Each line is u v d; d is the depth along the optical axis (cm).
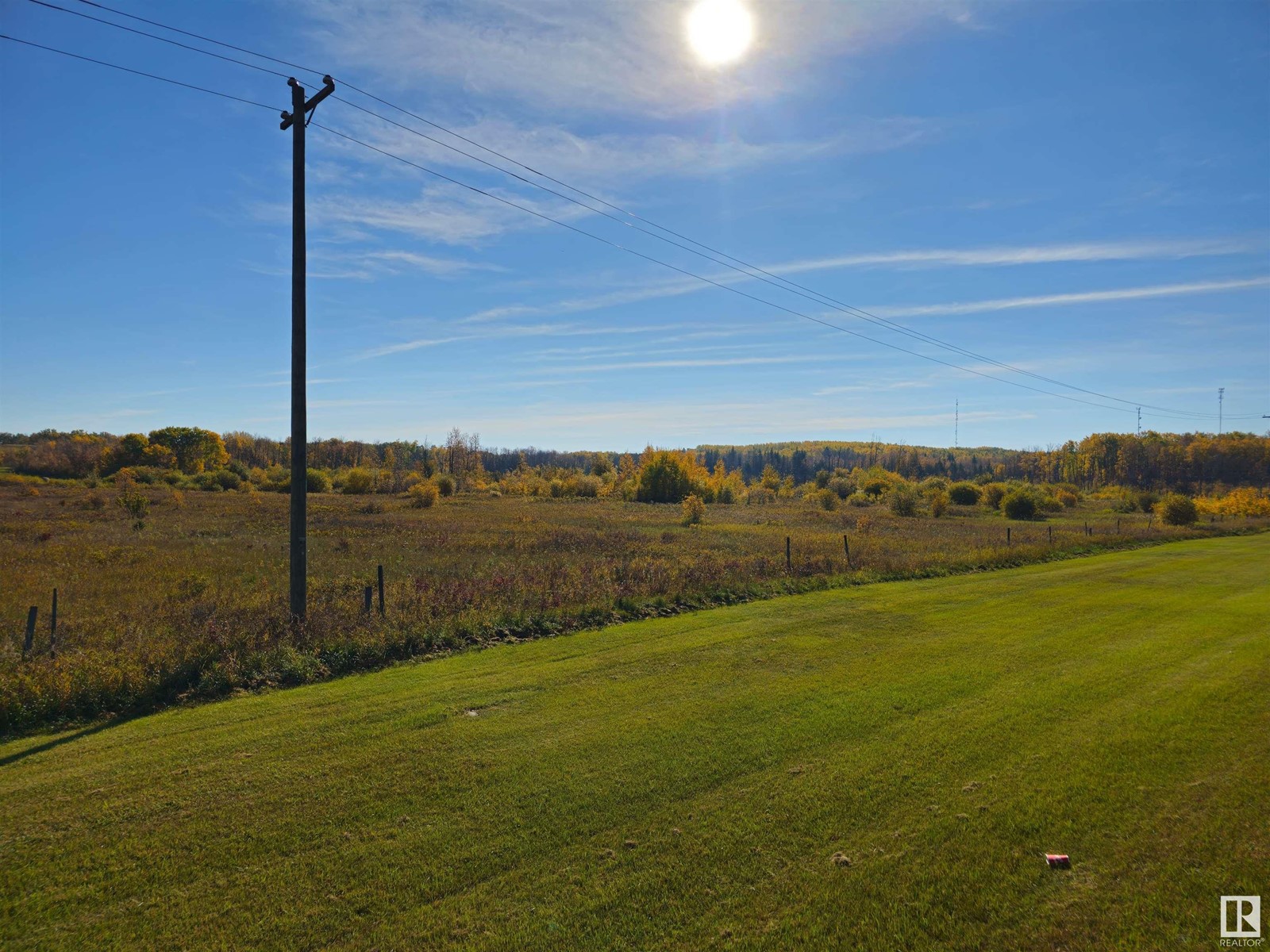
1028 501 5644
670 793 568
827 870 457
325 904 428
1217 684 848
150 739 689
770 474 10031
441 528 3475
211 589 1619
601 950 384
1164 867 455
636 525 4062
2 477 7456
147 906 424
